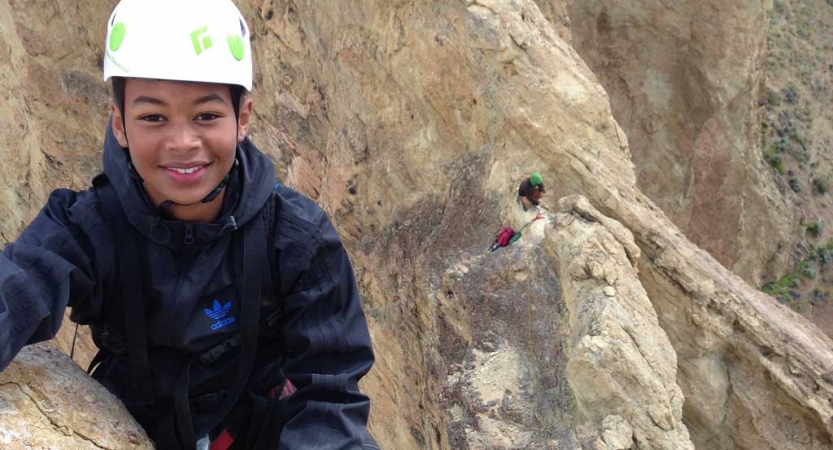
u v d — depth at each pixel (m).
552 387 10.52
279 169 19.72
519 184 13.59
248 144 2.54
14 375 2.34
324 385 2.58
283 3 18.09
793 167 40.09
